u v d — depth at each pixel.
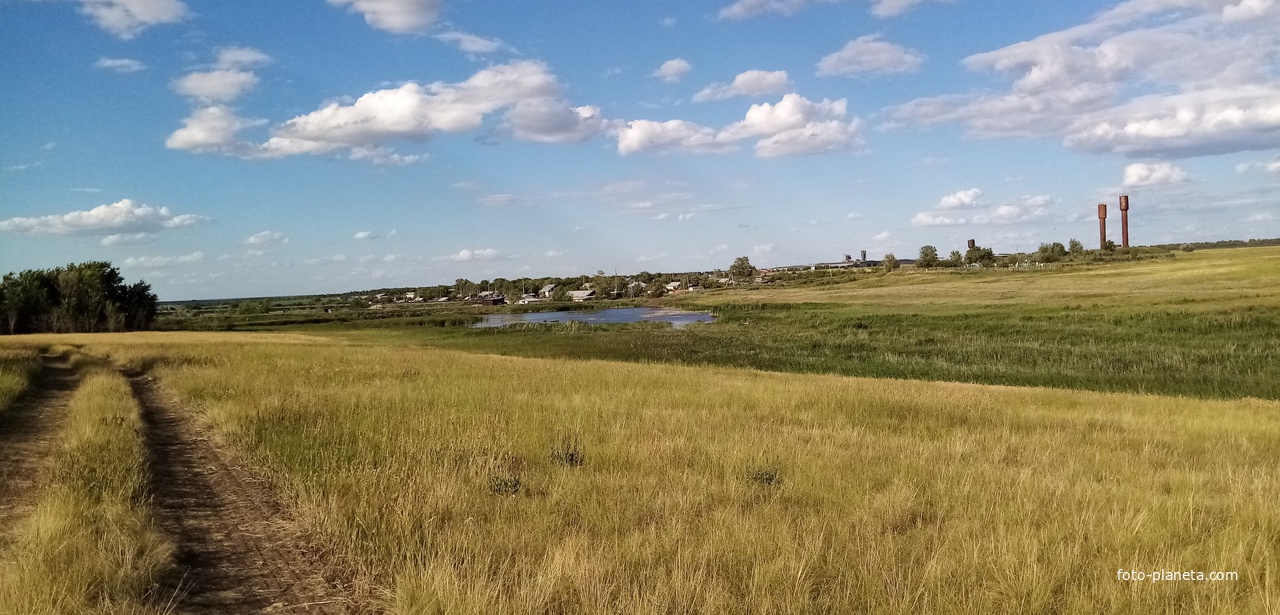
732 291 174.38
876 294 118.62
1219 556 5.68
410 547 5.57
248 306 192.62
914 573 5.31
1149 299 69.25
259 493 8.16
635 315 112.00
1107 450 10.68
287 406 13.06
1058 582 5.17
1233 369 31.58
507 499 7.15
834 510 6.93
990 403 16.31
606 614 4.49
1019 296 90.94
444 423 11.50
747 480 8.07
